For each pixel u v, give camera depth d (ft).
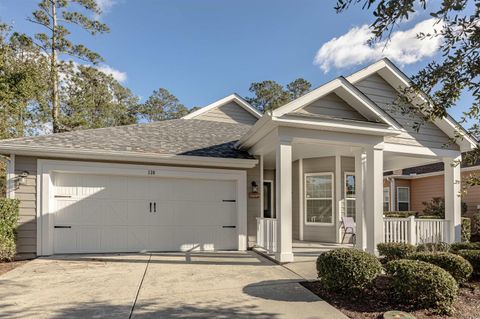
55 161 28.07
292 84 130.93
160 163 30.27
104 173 29.12
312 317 13.89
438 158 33.01
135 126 38.78
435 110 10.62
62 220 28.17
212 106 47.47
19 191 27.14
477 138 11.41
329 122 24.11
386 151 29.68
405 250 21.79
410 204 61.52
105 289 17.67
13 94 39.83
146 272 21.48
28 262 24.81
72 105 75.46
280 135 24.07
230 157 31.40
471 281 18.67
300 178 39.11
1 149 26.40
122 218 29.43
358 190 29.14
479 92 9.41
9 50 42.91
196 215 31.19
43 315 14.01
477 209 45.44
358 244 28.37
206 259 26.05
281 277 19.99
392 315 13.60
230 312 14.37
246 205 32.22
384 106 30.19
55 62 70.49
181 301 15.76
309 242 36.60
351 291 16.25
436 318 13.83
